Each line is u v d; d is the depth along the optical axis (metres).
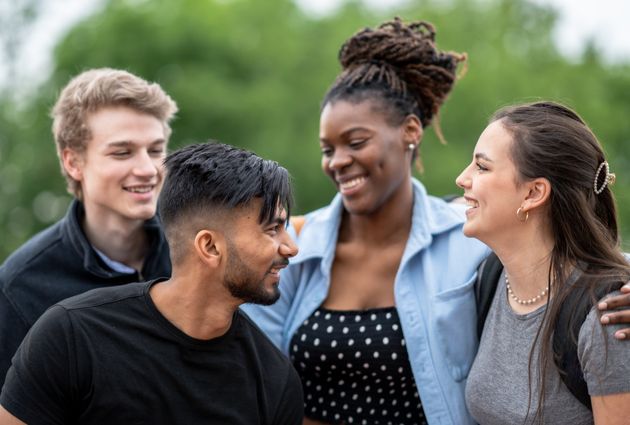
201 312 2.22
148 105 2.81
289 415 2.36
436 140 11.27
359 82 2.90
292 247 2.27
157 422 2.16
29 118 13.27
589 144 2.34
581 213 2.30
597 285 2.20
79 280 2.80
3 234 13.22
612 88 15.33
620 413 2.10
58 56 12.75
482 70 12.30
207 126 11.83
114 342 2.17
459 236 2.88
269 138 11.44
